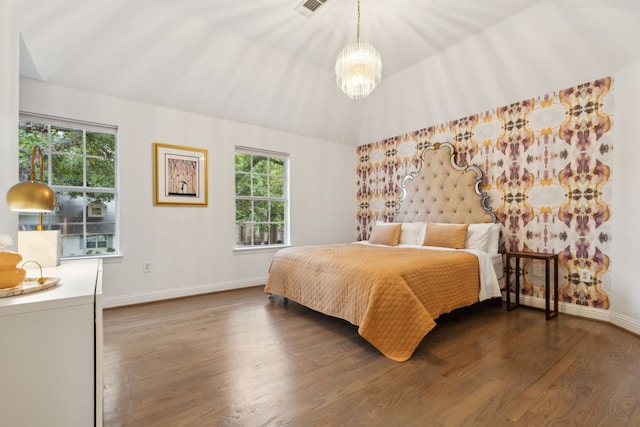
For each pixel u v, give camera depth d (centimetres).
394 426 136
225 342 229
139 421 139
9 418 98
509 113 337
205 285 372
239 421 140
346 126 480
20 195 145
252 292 381
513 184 334
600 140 274
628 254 252
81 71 281
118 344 225
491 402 153
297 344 226
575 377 177
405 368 189
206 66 320
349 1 251
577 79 283
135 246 325
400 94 405
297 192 455
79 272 156
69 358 106
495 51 299
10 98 195
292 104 405
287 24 283
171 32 278
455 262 267
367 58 231
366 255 287
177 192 351
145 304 327
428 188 406
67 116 288
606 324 265
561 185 299
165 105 342
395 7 258
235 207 398
